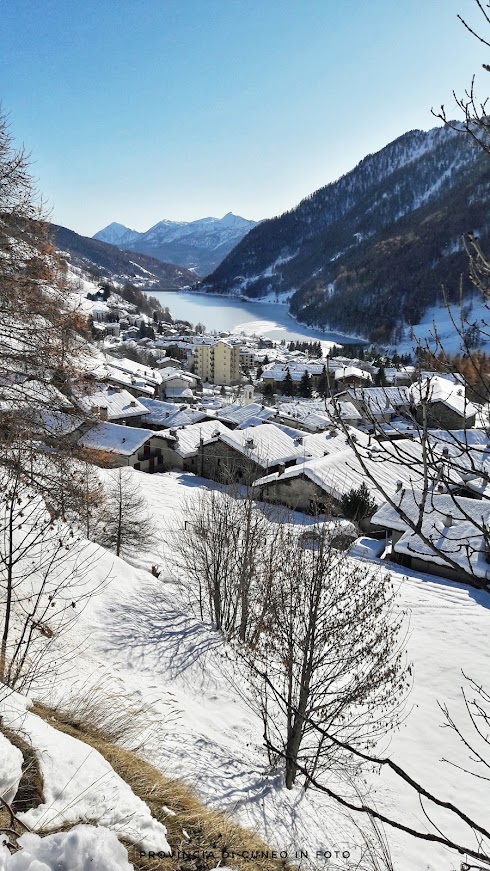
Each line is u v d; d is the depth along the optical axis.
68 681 11.02
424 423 3.54
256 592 18.55
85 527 23.75
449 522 28.02
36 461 16.48
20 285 15.75
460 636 21.14
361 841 11.01
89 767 6.39
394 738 15.91
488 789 14.23
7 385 16.50
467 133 3.22
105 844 3.98
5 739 5.70
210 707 14.91
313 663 12.49
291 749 11.95
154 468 51.19
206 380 129.62
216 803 9.20
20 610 11.48
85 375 18.52
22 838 4.04
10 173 14.84
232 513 22.66
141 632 17.67
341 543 17.73
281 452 45.81
